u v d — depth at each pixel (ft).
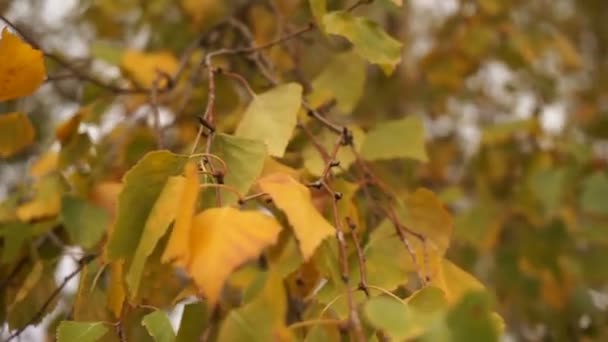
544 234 5.06
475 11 5.25
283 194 3.70
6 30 3.90
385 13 5.56
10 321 4.14
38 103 5.14
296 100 4.00
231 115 4.36
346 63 4.33
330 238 3.90
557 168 5.07
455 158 5.99
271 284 3.99
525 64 5.23
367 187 4.27
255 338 3.73
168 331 3.77
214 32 4.68
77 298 3.98
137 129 4.53
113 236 3.73
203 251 3.59
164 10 5.06
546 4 6.37
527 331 5.39
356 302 3.79
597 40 7.06
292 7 4.81
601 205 4.91
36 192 4.38
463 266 5.18
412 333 3.56
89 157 4.41
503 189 5.29
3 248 4.25
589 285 5.37
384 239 4.00
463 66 5.17
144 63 4.61
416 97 5.87
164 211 3.69
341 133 4.05
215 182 3.77
